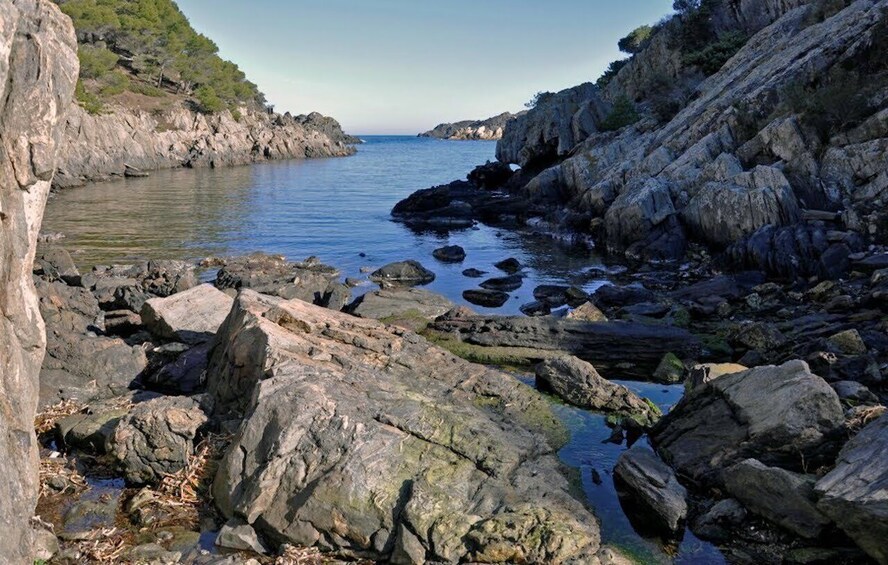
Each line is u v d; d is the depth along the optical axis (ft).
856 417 37.19
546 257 117.91
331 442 33.91
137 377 52.60
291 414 34.88
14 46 25.26
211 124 415.85
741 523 33.83
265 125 490.49
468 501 33.04
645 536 33.50
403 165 413.80
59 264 84.17
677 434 41.57
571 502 34.24
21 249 26.84
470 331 67.72
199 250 119.14
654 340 62.54
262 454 34.30
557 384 51.49
